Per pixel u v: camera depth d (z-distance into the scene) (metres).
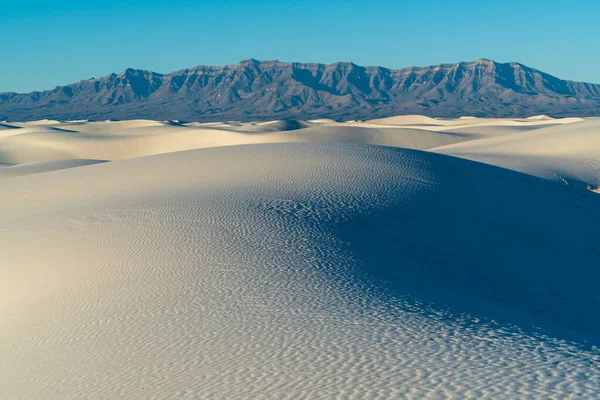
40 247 20.72
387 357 9.96
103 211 24.64
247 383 9.23
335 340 10.92
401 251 19.30
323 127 110.62
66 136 121.88
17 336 13.20
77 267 17.77
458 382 8.77
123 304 14.15
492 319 13.09
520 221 26.95
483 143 69.62
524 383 8.72
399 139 105.31
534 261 22.27
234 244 18.50
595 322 16.36
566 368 9.44
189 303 13.73
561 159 52.84
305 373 9.43
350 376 9.16
